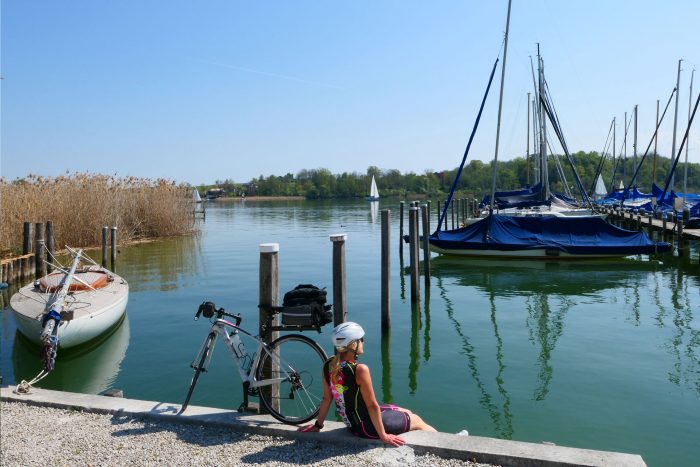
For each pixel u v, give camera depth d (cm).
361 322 1215
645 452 604
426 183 13050
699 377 838
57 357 970
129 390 801
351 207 8575
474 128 2203
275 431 489
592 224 2103
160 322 1209
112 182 2858
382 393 793
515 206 2933
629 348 995
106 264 2108
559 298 1461
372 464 430
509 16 2120
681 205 2431
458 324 1191
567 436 646
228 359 941
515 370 885
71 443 476
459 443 451
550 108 3034
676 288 1584
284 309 525
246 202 12581
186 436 491
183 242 2939
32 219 2150
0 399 577
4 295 1536
